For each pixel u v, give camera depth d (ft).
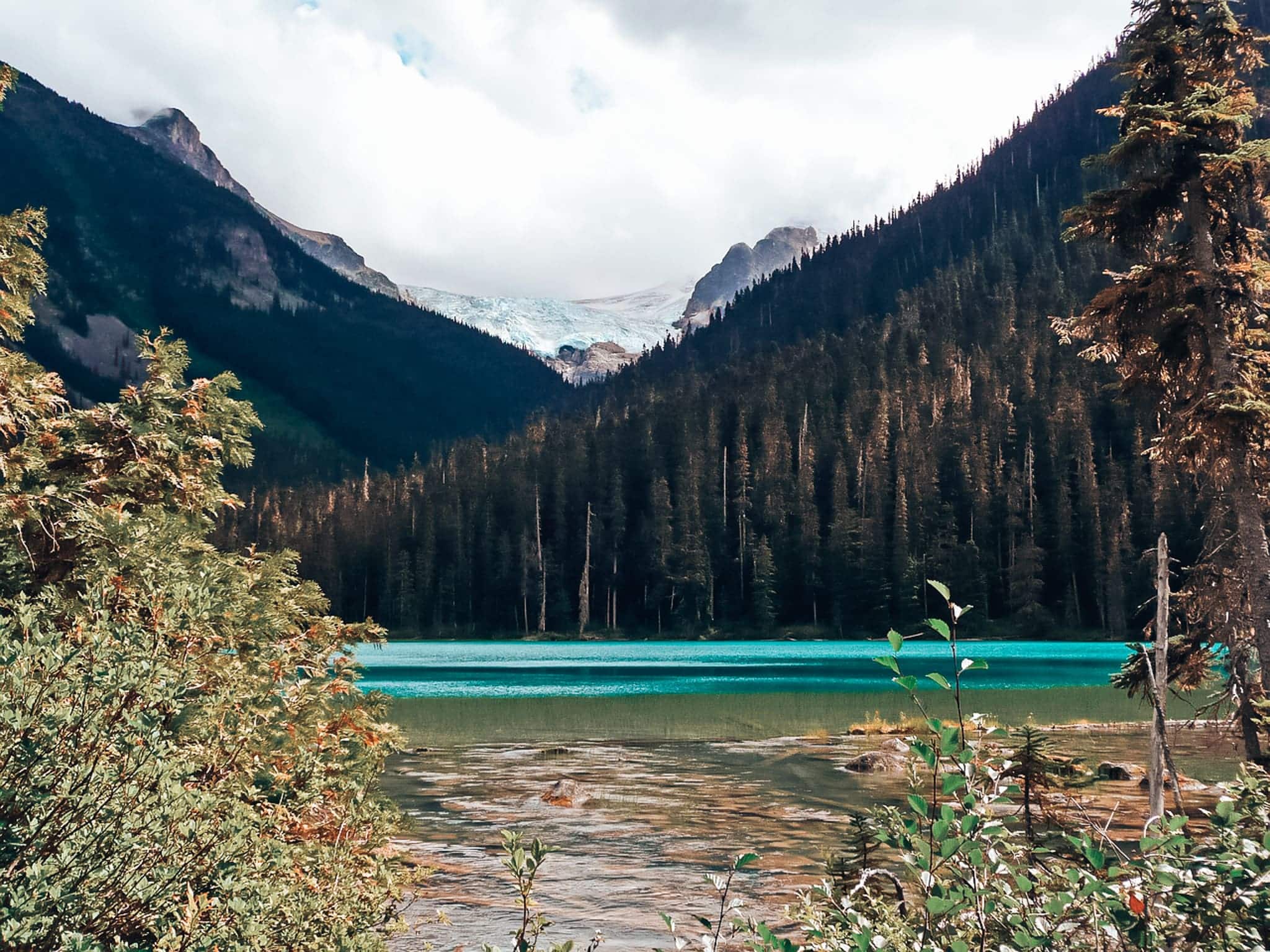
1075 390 380.37
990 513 348.79
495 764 68.13
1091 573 316.19
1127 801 47.01
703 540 369.71
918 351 526.98
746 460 410.93
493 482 432.66
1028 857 11.57
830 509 394.11
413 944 27.20
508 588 383.45
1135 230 51.44
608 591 383.86
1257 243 49.16
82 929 9.05
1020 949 9.09
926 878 8.97
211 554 22.72
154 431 27.63
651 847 41.88
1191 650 48.34
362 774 21.62
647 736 84.84
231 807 12.42
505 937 28.32
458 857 39.99
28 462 24.56
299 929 12.55
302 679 22.08
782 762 67.72
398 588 390.83
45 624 12.71
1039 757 20.54
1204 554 49.78
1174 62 49.03
